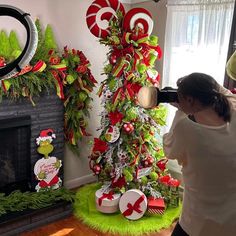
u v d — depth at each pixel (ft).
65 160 9.20
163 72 9.02
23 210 7.23
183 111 3.90
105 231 7.25
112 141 7.75
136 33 7.20
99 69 9.41
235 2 7.16
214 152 3.60
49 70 7.63
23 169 8.32
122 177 7.93
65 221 7.69
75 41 8.69
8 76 5.19
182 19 8.28
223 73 7.69
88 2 8.75
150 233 7.23
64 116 8.59
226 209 3.68
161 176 8.30
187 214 4.09
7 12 5.01
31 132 8.00
